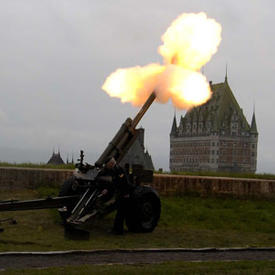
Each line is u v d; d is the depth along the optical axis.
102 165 15.23
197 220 18.33
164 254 12.41
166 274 9.79
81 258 11.38
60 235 14.35
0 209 13.70
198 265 10.91
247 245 14.55
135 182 15.82
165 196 21.56
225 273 10.08
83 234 13.87
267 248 13.72
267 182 22.64
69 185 15.05
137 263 11.01
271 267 11.05
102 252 12.20
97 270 9.93
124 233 15.32
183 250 13.01
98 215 14.40
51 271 9.70
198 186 22.02
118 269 10.05
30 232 14.62
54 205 14.54
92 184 14.70
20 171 21.03
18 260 10.86
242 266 10.95
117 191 14.86
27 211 16.95
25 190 20.95
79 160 15.43
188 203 20.80
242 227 17.78
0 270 9.75
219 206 20.98
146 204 15.49
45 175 21.25
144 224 15.54
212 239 15.29
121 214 14.99
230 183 22.28
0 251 11.83
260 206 21.36
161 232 15.90
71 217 14.08
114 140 15.76
